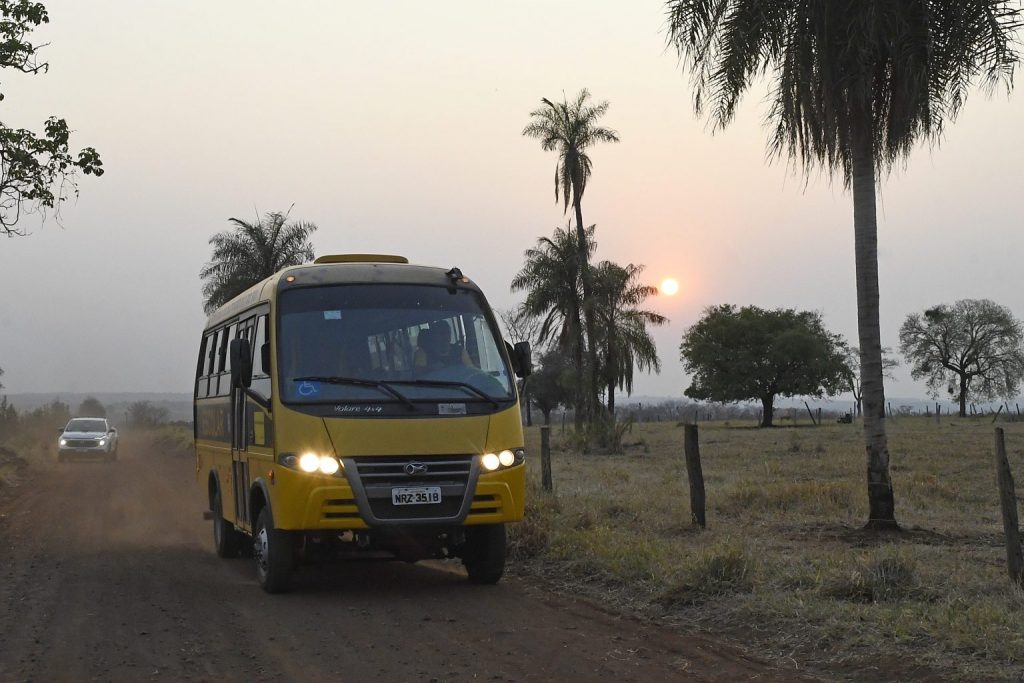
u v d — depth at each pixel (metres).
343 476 9.07
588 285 43.19
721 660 6.92
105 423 40.00
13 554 13.11
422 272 10.52
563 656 7.11
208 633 7.99
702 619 8.18
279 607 9.12
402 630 8.05
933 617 7.38
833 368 80.06
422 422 9.31
